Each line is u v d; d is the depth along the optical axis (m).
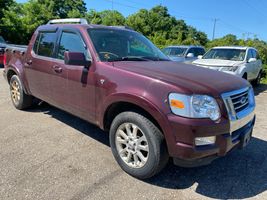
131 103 3.11
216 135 2.82
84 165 3.50
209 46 39.62
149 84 2.98
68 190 2.95
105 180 3.18
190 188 3.12
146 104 2.92
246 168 3.63
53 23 4.98
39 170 3.33
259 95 9.45
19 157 3.64
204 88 2.88
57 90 4.32
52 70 4.33
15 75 5.57
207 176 3.40
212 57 10.23
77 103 3.94
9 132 4.48
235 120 3.00
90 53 3.71
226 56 10.04
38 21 32.56
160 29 55.34
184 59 11.77
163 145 2.98
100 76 3.47
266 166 3.71
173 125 2.78
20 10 33.56
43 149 3.92
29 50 5.06
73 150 3.93
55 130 4.66
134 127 3.18
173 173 3.42
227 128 2.89
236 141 3.08
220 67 8.88
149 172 3.08
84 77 3.71
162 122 2.84
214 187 3.17
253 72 10.54
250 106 3.46
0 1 24.27
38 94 4.92
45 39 4.72
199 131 2.73
